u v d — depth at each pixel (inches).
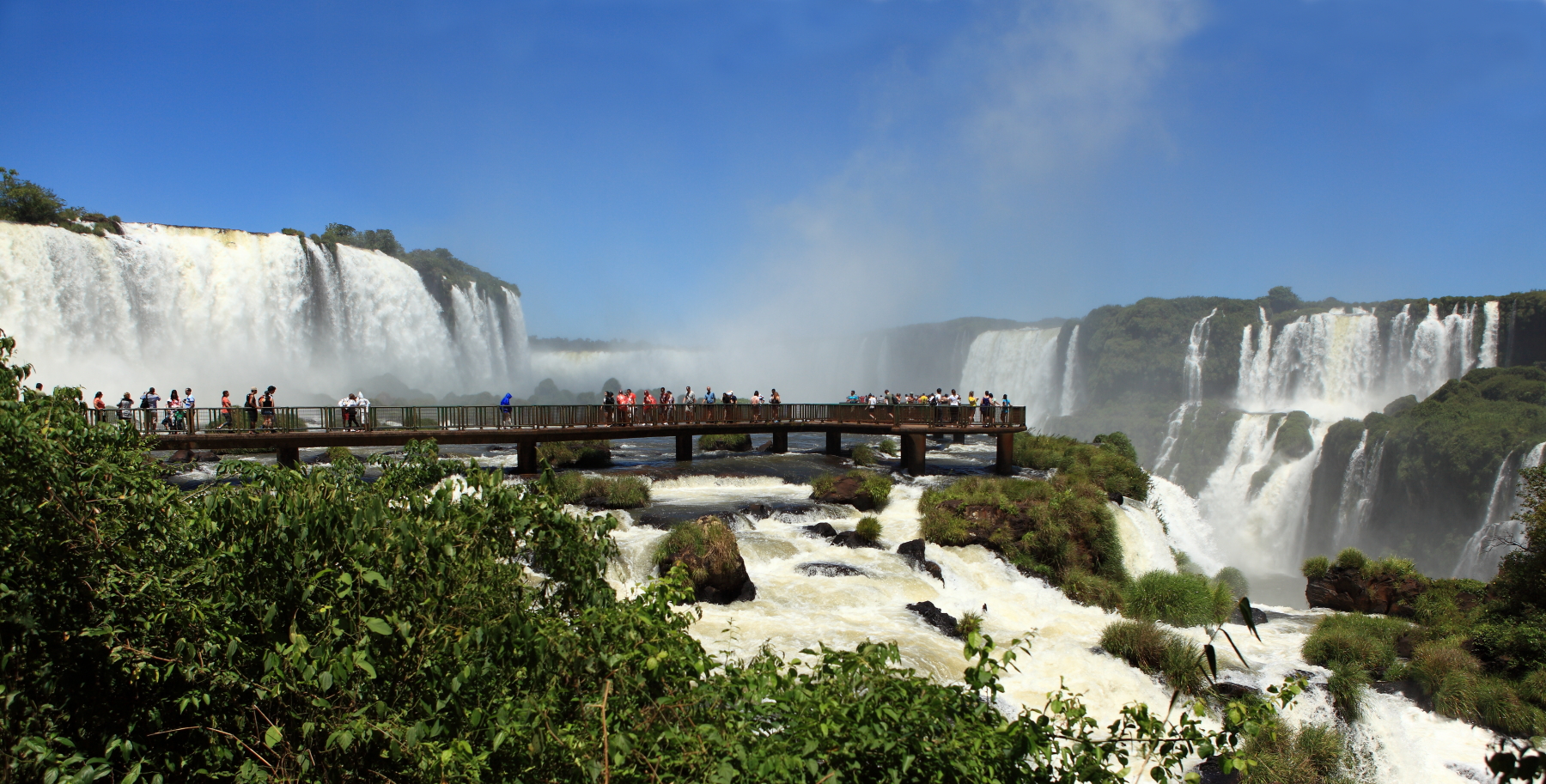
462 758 219.8
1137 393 3528.5
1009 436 1507.1
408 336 2773.1
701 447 1754.4
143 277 2009.1
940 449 1924.2
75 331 1852.9
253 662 248.4
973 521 1064.2
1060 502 1101.7
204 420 1964.8
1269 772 578.9
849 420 1604.3
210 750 242.7
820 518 1105.4
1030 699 674.8
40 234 1802.4
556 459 1428.4
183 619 237.8
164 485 280.4
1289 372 2997.0
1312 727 645.3
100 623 236.7
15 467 219.9
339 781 237.3
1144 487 1497.3
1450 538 2011.6
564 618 295.9
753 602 822.5
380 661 246.2
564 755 223.6
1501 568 930.1
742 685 274.4
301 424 1214.3
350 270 2561.5
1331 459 2353.6
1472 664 752.3
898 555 975.6
